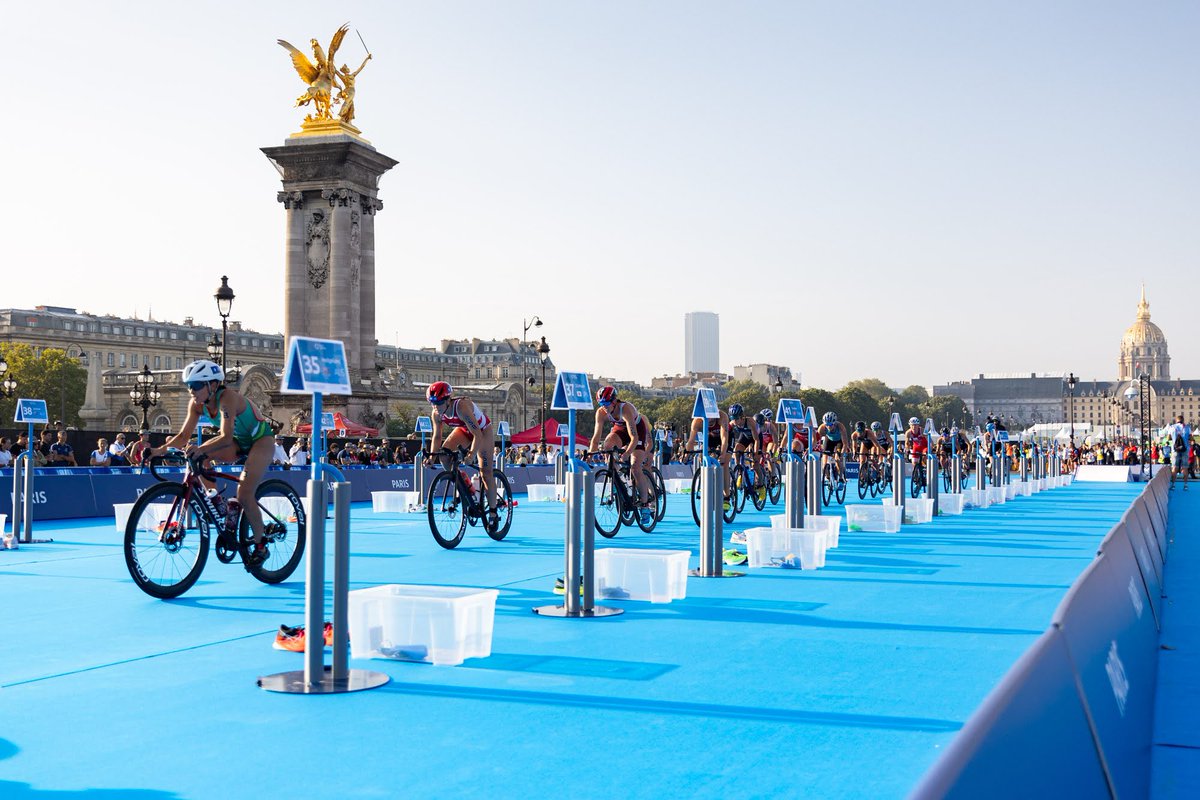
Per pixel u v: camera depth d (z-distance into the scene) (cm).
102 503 2381
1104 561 523
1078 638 377
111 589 1088
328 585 1116
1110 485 5000
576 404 926
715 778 468
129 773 477
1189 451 5069
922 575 1213
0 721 566
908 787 455
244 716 575
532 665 705
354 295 5603
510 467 3509
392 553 1445
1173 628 948
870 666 703
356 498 3061
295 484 2758
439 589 755
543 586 1096
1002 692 268
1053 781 273
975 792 220
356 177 5634
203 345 17725
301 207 5612
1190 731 597
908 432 3072
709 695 620
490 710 586
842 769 481
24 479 1756
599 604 976
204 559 1037
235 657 736
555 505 2728
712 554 1193
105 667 703
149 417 11794
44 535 1823
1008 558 1406
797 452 2311
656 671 686
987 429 3262
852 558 1405
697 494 1970
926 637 812
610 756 502
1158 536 1419
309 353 629
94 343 16262
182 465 2802
